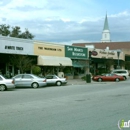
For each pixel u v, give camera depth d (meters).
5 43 30.22
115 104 13.13
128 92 20.12
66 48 41.50
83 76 44.50
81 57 45.38
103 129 7.75
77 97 16.58
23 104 13.27
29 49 33.84
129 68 64.62
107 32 135.38
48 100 15.00
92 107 12.12
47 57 36.16
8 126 8.18
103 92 20.22
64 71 42.16
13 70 32.72
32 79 26.02
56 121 8.88
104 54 53.03
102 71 51.91
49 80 29.41
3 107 12.19
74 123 8.56
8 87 22.36
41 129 7.74
